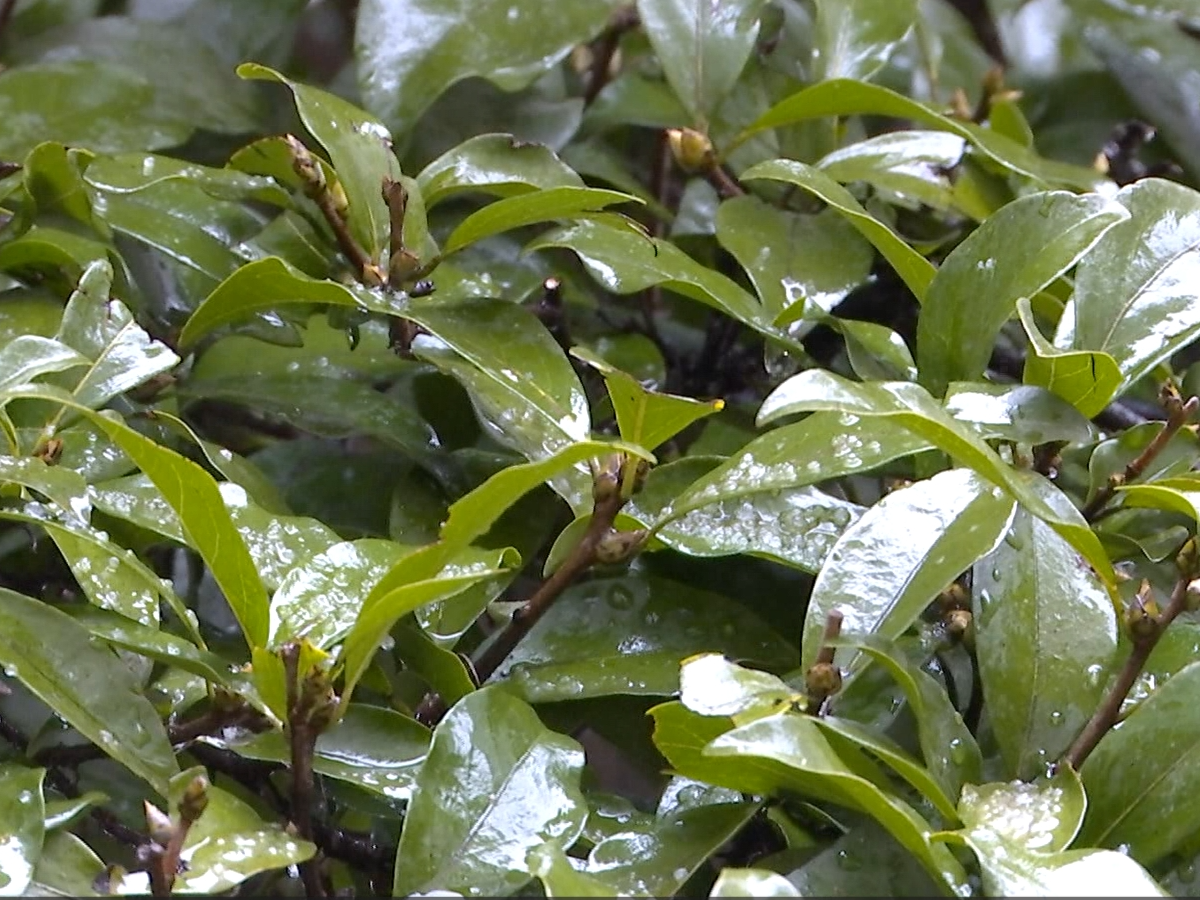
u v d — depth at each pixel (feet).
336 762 2.70
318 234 3.02
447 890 2.60
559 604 2.90
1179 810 2.62
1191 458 2.89
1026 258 2.81
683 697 2.57
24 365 2.72
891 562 2.70
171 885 2.54
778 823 2.69
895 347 2.97
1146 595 2.68
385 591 2.60
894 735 2.76
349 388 3.07
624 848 2.65
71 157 2.99
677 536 2.83
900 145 3.14
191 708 2.79
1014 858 2.52
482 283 3.06
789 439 2.81
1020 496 2.59
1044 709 2.69
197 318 2.93
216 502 2.61
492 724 2.67
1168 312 2.79
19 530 2.96
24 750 2.84
